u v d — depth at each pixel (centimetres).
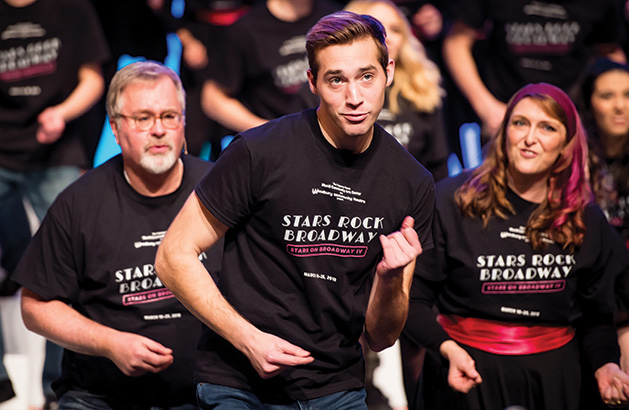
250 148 528
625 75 868
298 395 557
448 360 680
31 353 1000
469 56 1160
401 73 945
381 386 934
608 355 701
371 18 516
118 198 677
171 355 673
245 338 518
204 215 537
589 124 886
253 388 555
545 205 698
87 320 662
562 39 1131
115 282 671
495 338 700
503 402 694
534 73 1136
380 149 545
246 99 1077
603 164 858
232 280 550
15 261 1034
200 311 528
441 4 1270
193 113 1245
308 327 547
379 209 544
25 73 1036
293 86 1052
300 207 533
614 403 680
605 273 713
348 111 507
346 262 546
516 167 690
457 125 1252
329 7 1083
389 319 567
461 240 700
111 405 685
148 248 673
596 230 707
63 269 676
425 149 959
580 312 723
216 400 552
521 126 691
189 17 1263
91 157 1138
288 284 547
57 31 1044
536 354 700
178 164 684
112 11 1258
